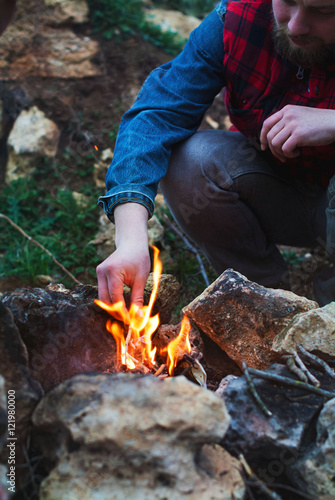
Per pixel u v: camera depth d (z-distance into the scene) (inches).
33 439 51.2
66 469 45.7
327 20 61.1
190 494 44.4
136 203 68.2
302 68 70.7
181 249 126.0
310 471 48.8
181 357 66.4
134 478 44.9
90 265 125.3
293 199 85.0
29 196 140.6
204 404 46.2
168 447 44.8
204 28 77.7
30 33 162.9
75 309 64.5
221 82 79.4
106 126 153.6
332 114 69.1
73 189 144.8
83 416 45.9
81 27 170.4
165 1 203.2
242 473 49.5
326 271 87.3
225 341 66.2
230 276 68.2
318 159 76.5
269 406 53.0
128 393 46.9
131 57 167.2
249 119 77.9
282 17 64.7
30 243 130.0
